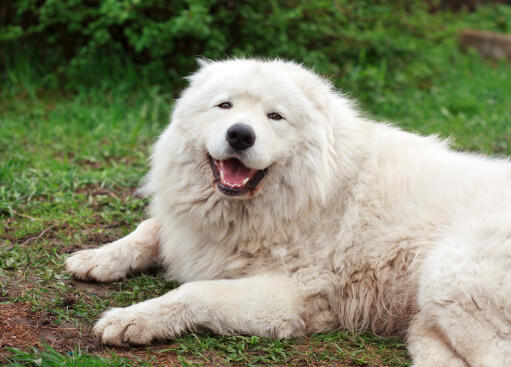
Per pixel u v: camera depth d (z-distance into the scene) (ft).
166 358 9.66
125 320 9.89
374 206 11.35
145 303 10.16
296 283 10.99
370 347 10.65
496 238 10.00
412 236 10.94
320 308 11.12
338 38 29.17
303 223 11.34
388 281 11.11
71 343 9.81
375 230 11.18
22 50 28.91
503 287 9.45
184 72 27.94
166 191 11.90
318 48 28.94
